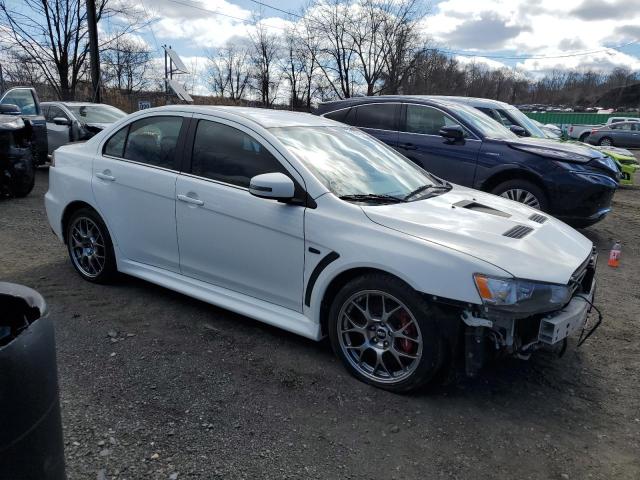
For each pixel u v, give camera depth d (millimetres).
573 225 6738
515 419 2914
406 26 38688
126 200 4207
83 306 4141
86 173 4484
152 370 3236
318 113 8656
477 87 53531
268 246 3459
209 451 2527
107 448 2506
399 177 3949
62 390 2971
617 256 6016
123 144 4363
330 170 3551
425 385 3055
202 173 3826
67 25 21391
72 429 2629
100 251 4531
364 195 3436
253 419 2793
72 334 3658
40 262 5207
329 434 2705
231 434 2664
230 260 3682
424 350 2912
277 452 2547
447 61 43281
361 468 2471
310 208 3311
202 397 2971
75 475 2316
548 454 2633
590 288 3379
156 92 28031
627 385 3334
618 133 26188
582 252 3354
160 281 4113
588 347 3865
